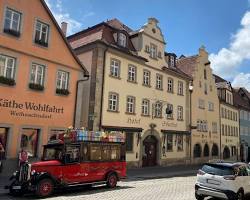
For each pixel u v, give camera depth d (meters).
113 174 17.25
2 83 19.66
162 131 33.44
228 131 50.06
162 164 33.22
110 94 27.88
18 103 20.44
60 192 15.19
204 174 13.59
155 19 33.56
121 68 29.25
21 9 21.05
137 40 31.73
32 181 13.45
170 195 14.73
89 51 27.83
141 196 14.10
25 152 19.55
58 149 15.21
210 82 44.88
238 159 53.22
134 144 29.92
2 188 15.30
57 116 22.78
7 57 20.25
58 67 23.14
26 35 21.25
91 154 16.23
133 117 30.00
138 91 30.88
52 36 22.92
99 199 13.07
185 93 38.25
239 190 13.17
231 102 52.81
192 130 38.97
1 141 19.70
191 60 42.50
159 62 33.97
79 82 24.56
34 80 21.72
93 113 26.22
